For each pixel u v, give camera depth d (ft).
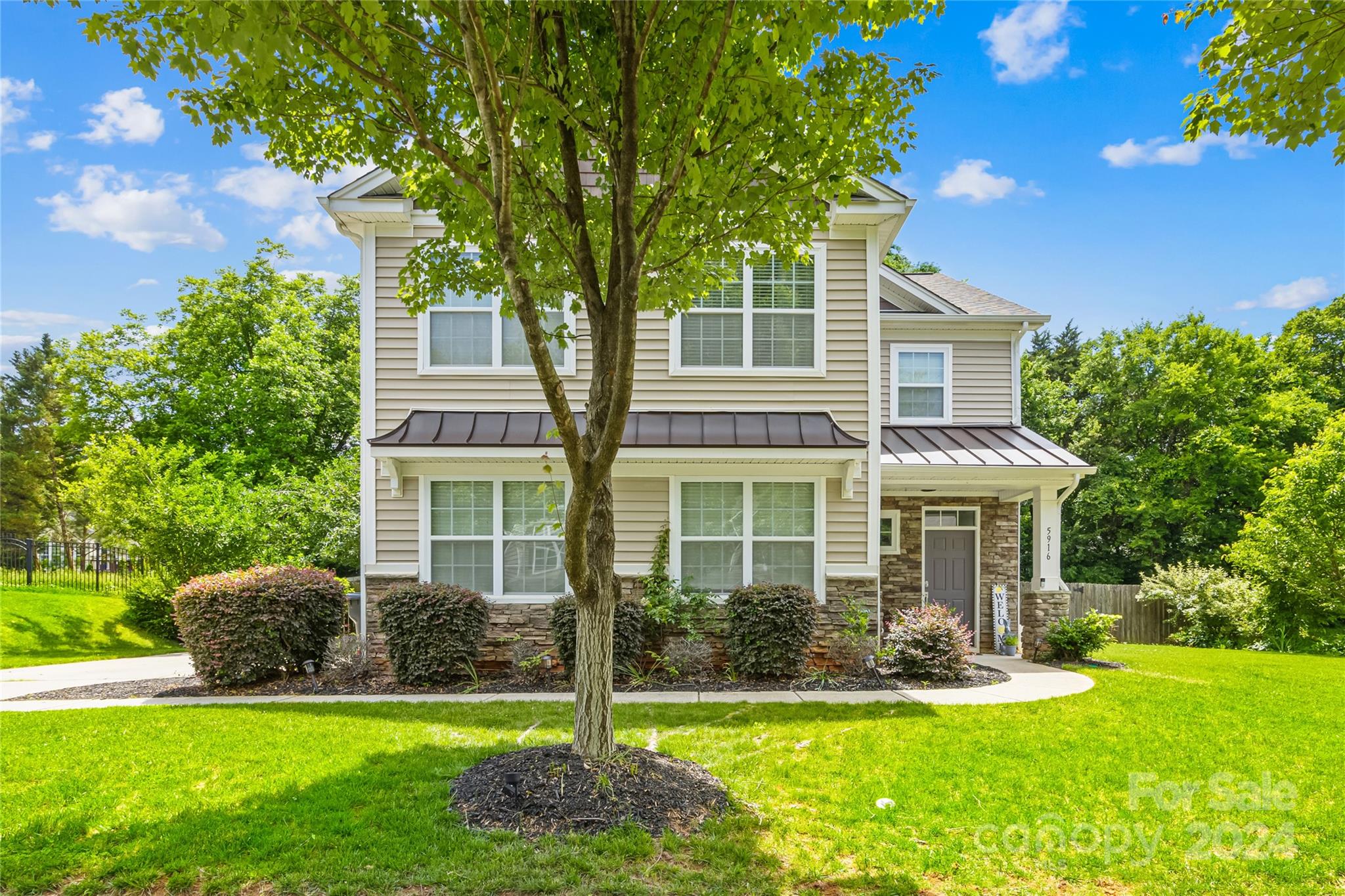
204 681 32.35
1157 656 45.21
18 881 12.77
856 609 35.19
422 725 23.81
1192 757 20.21
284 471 77.51
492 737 22.07
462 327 36.99
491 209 17.71
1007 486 45.03
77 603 61.87
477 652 33.09
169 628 57.62
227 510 54.08
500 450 33.94
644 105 17.12
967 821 15.83
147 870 13.07
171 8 13.73
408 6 15.75
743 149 16.70
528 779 16.37
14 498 122.21
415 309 22.06
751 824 15.48
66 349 84.33
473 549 35.94
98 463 58.65
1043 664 40.52
